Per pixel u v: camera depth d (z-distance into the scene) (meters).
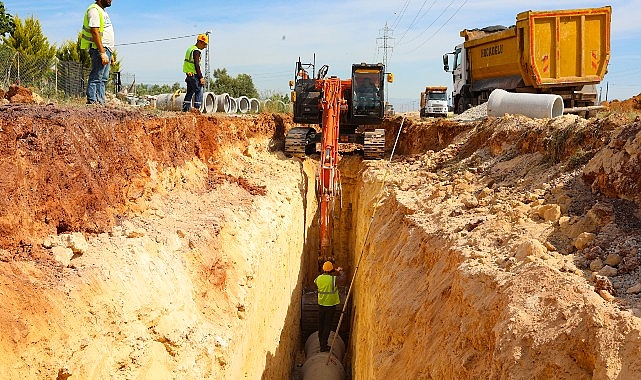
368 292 13.09
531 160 11.52
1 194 6.52
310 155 24.14
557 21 19.08
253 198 14.43
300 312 20.45
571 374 4.88
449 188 12.27
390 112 34.81
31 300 5.97
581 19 19.05
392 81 23.56
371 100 22.50
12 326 5.54
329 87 21.38
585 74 19.34
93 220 8.19
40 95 13.60
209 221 10.95
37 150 7.26
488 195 10.72
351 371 17.42
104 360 6.56
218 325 9.40
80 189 7.99
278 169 19.45
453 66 28.86
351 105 22.70
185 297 8.70
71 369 5.98
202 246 10.03
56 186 7.49
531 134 12.09
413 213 11.81
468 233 8.69
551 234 7.48
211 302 9.61
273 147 22.17
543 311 5.56
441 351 6.98
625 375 4.44
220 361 9.00
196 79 17.33
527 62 19.53
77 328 6.29
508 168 11.98
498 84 22.73
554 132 11.05
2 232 6.44
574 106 20.22
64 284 6.55
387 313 9.71
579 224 7.32
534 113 15.07
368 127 27.25
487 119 15.55
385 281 11.01
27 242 6.78
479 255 7.51
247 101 28.08
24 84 17.00
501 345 5.48
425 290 8.82
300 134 22.34
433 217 10.82
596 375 4.62
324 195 19.89
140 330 7.29
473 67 25.53
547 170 10.34
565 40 19.20
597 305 5.17
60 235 7.38
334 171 20.09
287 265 16.73
